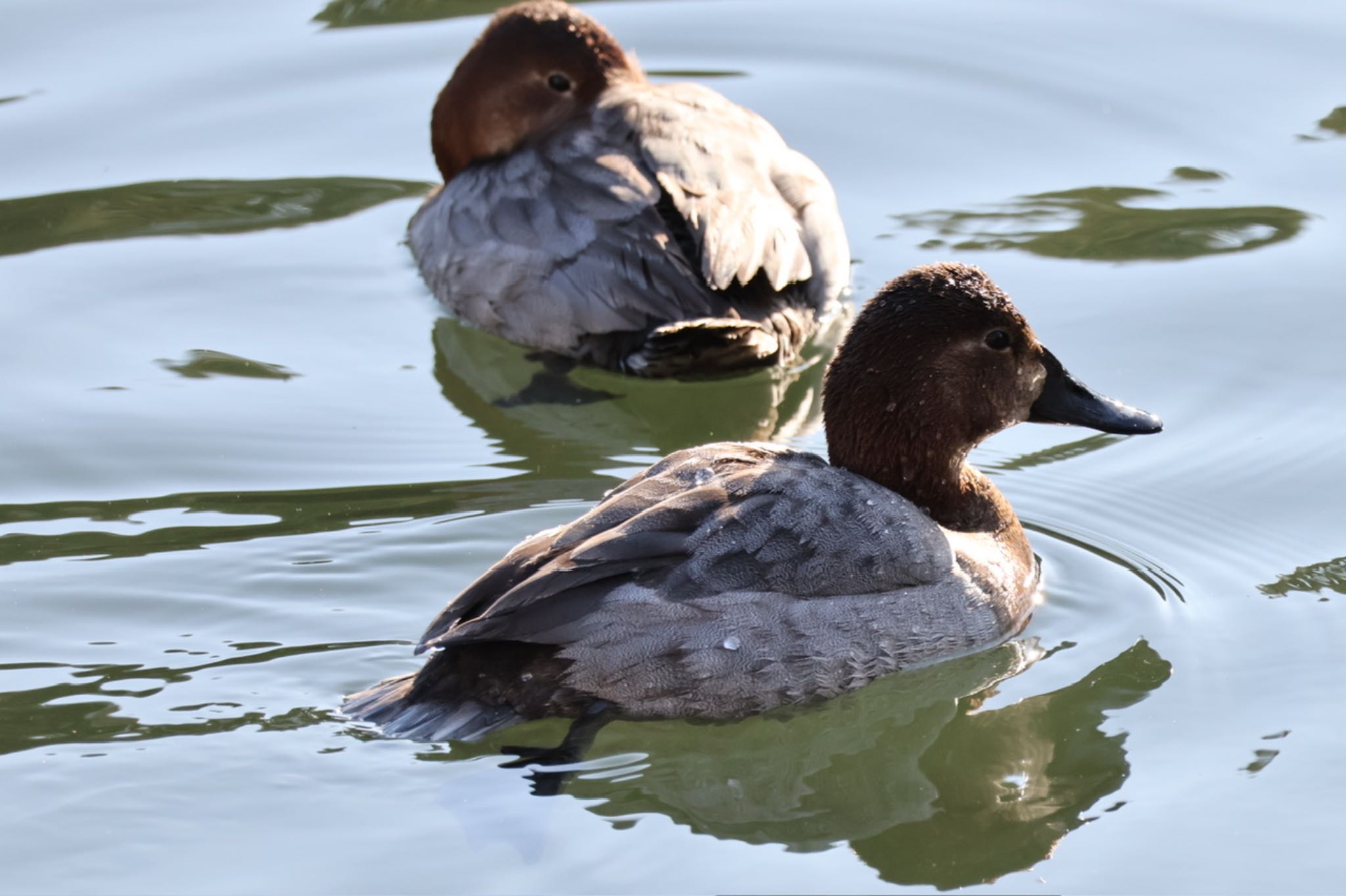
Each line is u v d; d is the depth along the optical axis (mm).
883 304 10680
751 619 9461
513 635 9047
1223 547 11438
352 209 15711
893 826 9062
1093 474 12328
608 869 8461
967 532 10820
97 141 16422
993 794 9383
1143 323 13812
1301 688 9984
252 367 13547
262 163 16297
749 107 17031
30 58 17625
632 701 9312
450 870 8375
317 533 11320
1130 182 15672
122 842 8531
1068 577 11172
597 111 14555
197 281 14688
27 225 15242
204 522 11477
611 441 12828
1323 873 8484
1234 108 16609
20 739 9211
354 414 12992
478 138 15023
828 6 18859
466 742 9148
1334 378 13094
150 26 18359
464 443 12672
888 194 15695
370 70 17734
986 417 10852
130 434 12633
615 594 9289
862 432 10703
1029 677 10219
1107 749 9578
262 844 8531
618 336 13180
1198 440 12555
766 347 12648
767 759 9711
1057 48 17797
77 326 14000
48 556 11008
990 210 15391
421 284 14656
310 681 9773
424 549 11141
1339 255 14531
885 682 9984
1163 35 17891
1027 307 14039
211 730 9289
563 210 13648
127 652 10039
